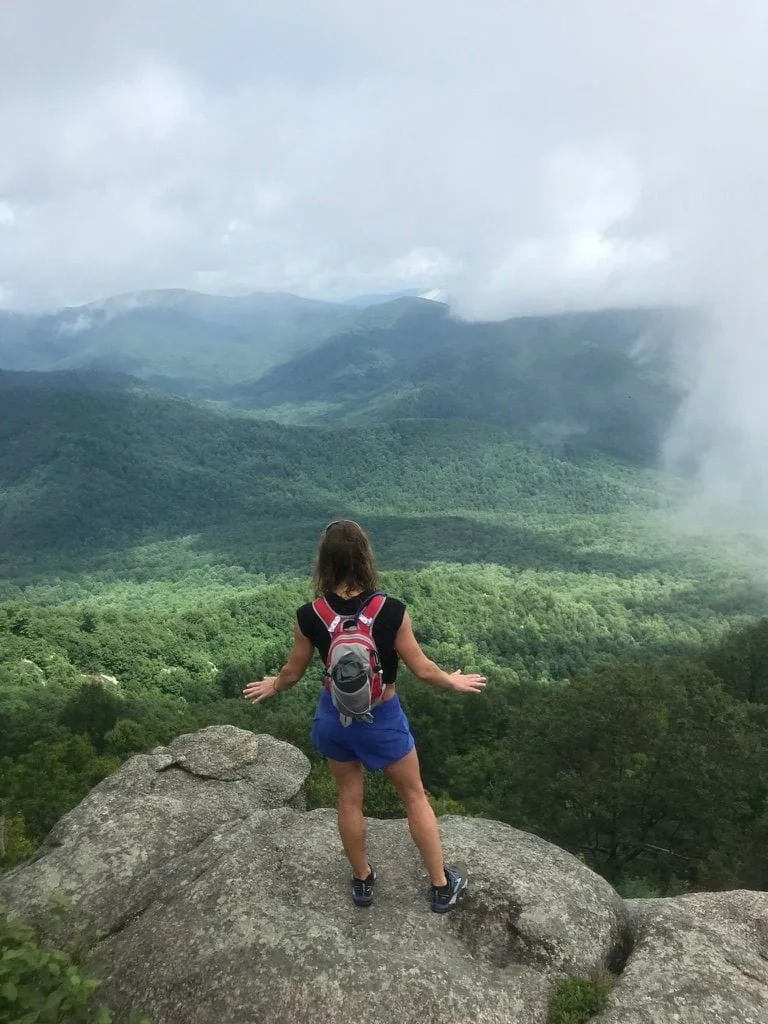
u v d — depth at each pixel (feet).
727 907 14.87
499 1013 11.48
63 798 75.31
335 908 13.84
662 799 60.44
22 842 49.52
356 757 12.89
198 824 19.22
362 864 13.73
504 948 13.10
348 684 11.61
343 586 12.21
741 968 12.49
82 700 136.98
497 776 92.73
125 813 19.26
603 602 424.87
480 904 13.94
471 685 12.37
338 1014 11.30
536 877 14.80
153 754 24.39
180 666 269.64
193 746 25.23
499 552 615.16
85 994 10.51
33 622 270.87
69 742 102.89
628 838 64.85
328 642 12.07
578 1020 11.44
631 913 14.73
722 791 59.06
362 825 13.52
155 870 16.58
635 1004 11.49
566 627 358.23
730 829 60.08
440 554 602.44
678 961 12.59
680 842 63.57
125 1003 12.49
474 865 15.16
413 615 343.05
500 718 136.05
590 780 62.85
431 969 12.14
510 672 276.00
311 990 11.69
